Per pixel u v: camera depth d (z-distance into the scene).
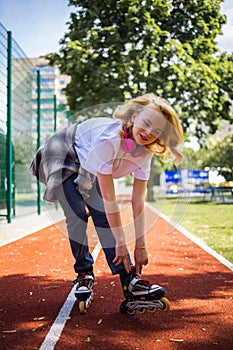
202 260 5.59
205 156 40.66
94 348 2.63
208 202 21.31
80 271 3.44
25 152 12.27
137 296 3.12
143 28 15.84
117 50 15.56
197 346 2.65
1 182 10.30
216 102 19.02
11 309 3.46
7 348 2.63
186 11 18.73
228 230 8.84
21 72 11.15
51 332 2.90
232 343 2.70
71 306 3.51
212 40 19.52
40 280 4.49
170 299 3.70
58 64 17.92
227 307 3.45
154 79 15.89
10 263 5.43
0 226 9.54
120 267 3.20
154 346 2.65
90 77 16.12
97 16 17.02
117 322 3.10
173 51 16.38
